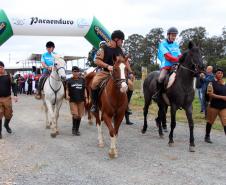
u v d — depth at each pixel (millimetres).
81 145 8383
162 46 8523
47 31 15375
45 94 9578
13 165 6621
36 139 9148
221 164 6617
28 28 15133
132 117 13336
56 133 9586
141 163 6715
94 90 7863
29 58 28688
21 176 5930
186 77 7699
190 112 7785
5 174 6051
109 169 6328
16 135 9734
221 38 60750
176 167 6414
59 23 15320
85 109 10273
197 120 12125
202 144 8406
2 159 7066
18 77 31047
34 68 23375
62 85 9609
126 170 6250
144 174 5996
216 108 8383
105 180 5684
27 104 19422
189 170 6219
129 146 8242
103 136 9539
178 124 11438
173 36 8539
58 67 9297
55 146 8281
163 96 8594
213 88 8352
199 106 16156
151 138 9211
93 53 15781
